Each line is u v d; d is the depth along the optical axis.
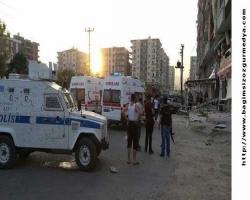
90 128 9.66
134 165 10.45
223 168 10.30
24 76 10.69
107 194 7.45
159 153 12.55
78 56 143.38
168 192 7.71
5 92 10.08
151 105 12.52
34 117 9.91
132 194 7.48
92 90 23.34
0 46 54.34
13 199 7.00
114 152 12.52
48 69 10.49
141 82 22.45
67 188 7.85
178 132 19.47
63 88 10.51
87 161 9.57
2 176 8.91
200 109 36.94
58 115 9.83
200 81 43.97
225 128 18.97
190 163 10.96
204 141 15.91
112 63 143.00
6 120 10.00
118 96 19.83
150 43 132.38
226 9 27.19
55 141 9.83
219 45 39.47
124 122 19.67
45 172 9.39
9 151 9.79
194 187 8.19
